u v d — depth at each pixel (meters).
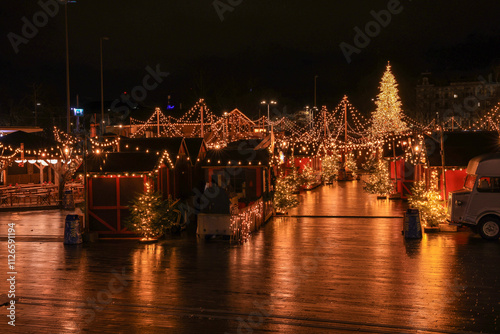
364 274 11.31
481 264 12.21
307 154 41.19
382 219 20.94
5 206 26.97
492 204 15.70
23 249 14.92
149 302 9.31
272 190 22.28
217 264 12.53
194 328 7.89
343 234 17.09
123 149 20.47
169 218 16.34
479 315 8.38
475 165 16.23
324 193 34.22
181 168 20.45
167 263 12.73
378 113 51.91
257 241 15.89
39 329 7.91
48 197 29.03
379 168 33.66
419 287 10.15
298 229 18.39
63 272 11.81
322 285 10.40
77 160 27.83
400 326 7.89
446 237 16.22
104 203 16.83
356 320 8.20
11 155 26.83
